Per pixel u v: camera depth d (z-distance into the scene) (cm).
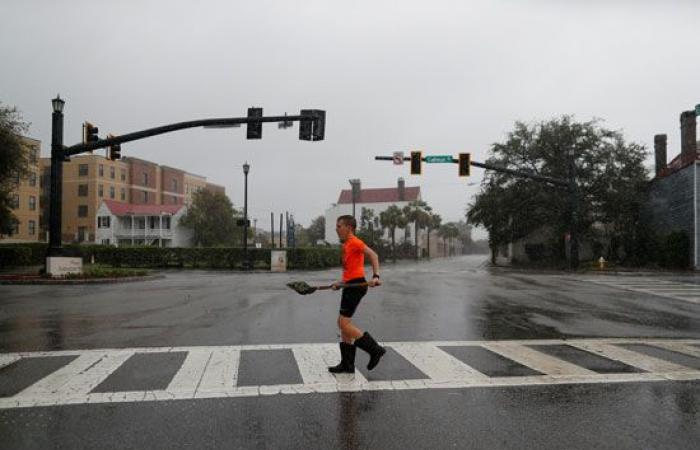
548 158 3634
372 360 526
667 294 1420
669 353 648
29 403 427
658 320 945
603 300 1262
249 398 444
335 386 481
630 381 507
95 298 1256
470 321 903
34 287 1588
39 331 784
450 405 429
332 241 9131
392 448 342
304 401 437
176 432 366
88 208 6906
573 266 2911
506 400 443
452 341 717
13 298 1258
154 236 6681
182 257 3266
